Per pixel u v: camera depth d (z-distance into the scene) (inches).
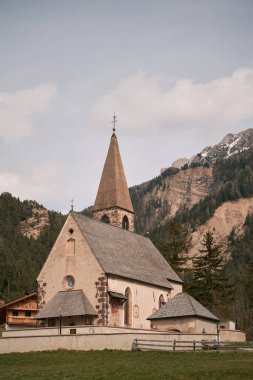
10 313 3791.8
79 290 3051.2
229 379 1907.0
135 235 3777.1
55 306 3016.7
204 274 5054.1
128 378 1958.7
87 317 2970.0
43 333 2849.4
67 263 3117.6
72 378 1988.2
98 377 1987.0
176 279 3730.3
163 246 5191.9
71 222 3166.8
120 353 2450.8
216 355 2374.5
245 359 2258.9
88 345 2559.1
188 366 2132.1
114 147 4183.1
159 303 3459.6
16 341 2613.2
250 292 5447.8
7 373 2138.3
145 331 2935.5
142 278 3316.9
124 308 3147.1
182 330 2989.7
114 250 3319.4
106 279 3019.2
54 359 2386.8
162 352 2464.3
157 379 1936.5
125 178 4170.8
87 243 3097.9
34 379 2004.2
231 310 5162.4
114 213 4008.4
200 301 4931.1
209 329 3105.3
